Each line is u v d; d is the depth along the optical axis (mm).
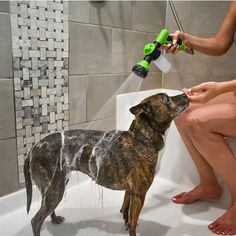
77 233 897
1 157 947
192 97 843
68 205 1031
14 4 876
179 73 1483
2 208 984
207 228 972
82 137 804
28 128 1000
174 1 1441
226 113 919
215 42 1073
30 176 812
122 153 773
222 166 953
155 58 881
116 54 1281
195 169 1246
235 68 1279
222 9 1269
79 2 1069
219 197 1136
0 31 858
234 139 1044
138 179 772
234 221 940
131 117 1278
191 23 1391
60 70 1059
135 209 786
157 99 780
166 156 1328
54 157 780
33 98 993
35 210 1021
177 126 1081
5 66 892
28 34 931
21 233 901
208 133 933
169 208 1096
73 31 1073
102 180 801
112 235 895
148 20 1409
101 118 1260
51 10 981
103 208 1033
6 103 920
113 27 1236
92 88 1205
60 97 1082
